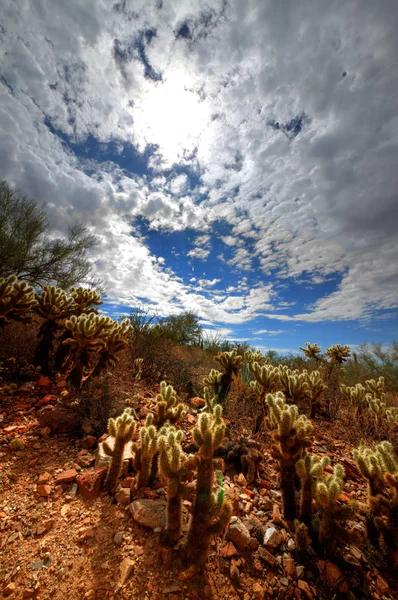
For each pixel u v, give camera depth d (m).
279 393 3.08
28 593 1.39
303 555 1.73
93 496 2.03
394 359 8.12
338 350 7.46
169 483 1.63
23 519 1.80
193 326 11.24
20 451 2.44
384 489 2.26
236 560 1.67
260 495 2.33
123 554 1.60
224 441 2.93
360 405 4.43
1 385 3.57
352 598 1.56
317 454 3.32
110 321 3.74
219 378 4.39
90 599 1.38
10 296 3.42
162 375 5.11
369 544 1.91
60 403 3.21
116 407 3.23
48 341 4.04
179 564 1.56
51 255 7.97
